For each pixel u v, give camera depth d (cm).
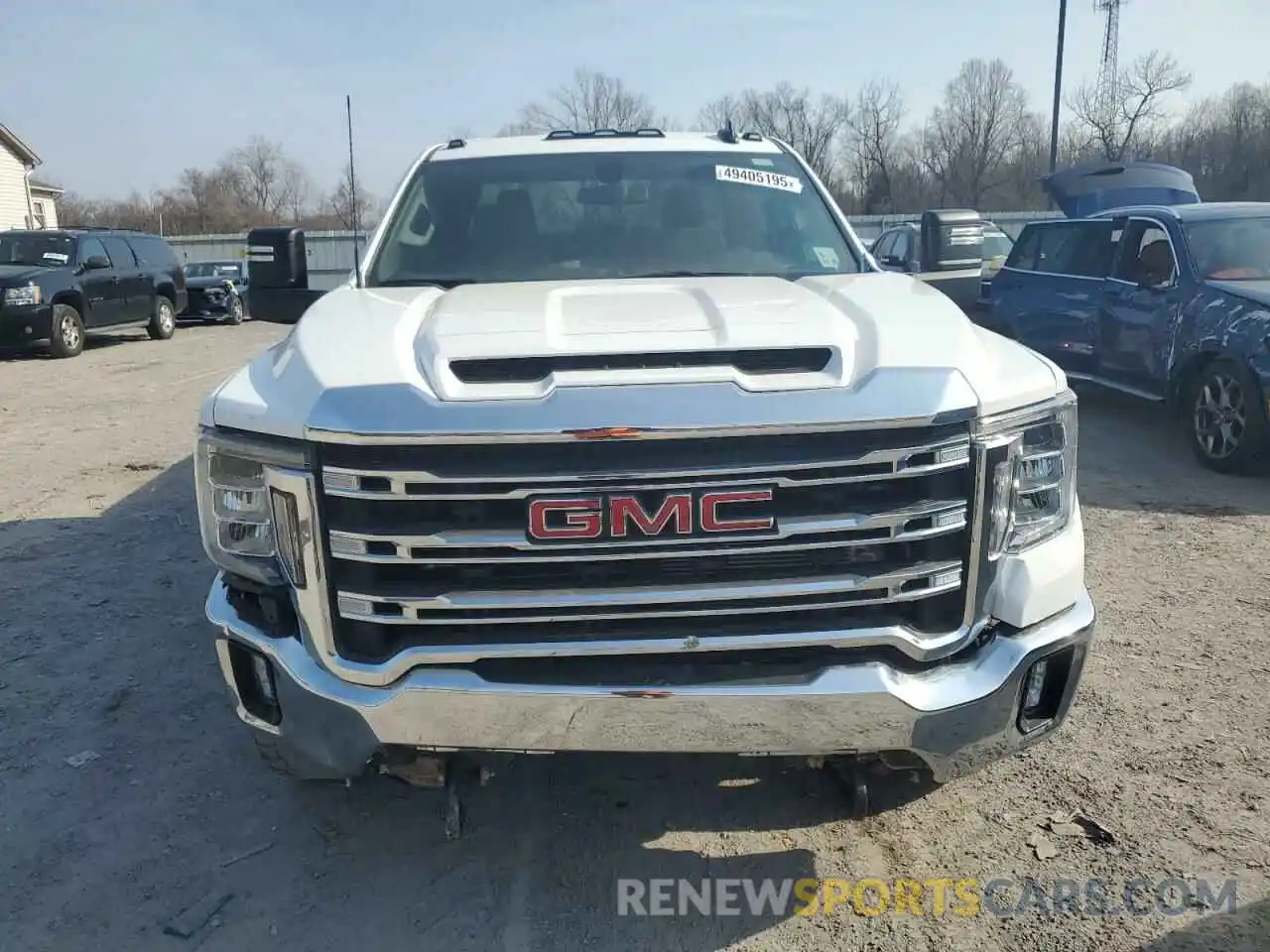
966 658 235
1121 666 389
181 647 423
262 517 231
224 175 6656
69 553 540
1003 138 5203
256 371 258
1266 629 421
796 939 250
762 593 219
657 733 225
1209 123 4966
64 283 1473
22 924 259
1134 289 761
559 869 278
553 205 370
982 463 225
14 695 381
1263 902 258
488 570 221
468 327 244
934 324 246
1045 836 287
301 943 251
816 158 5175
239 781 324
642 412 211
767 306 258
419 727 227
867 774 270
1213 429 680
